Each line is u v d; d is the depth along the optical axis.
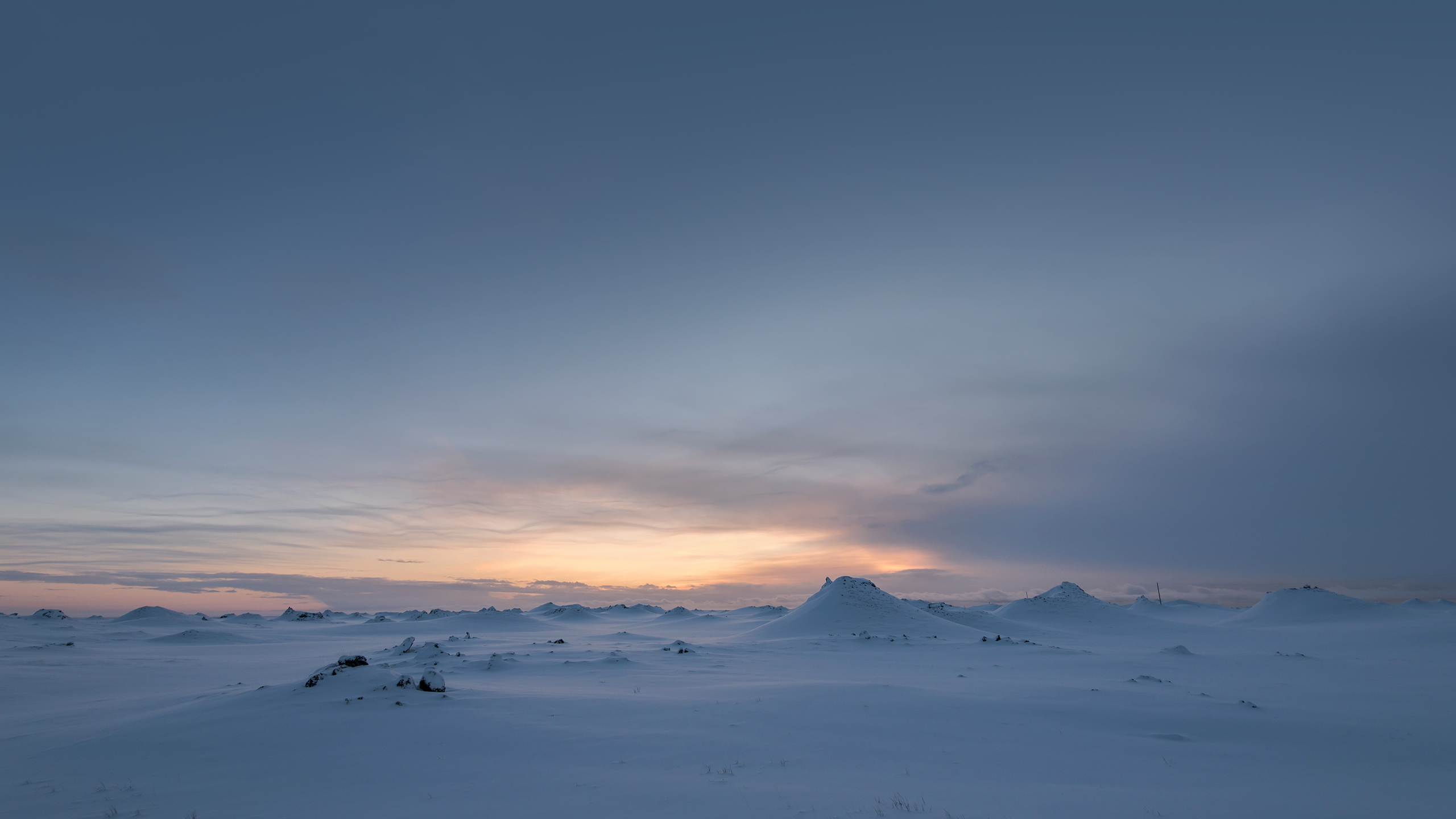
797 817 20.30
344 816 22.20
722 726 37.25
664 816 20.69
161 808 24.23
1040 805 22.27
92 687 73.94
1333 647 131.38
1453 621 162.38
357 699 42.34
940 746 33.28
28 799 26.47
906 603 187.38
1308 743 37.62
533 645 124.31
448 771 27.98
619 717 39.72
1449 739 38.84
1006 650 117.44
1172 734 38.62
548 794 23.89
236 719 39.34
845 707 43.53
